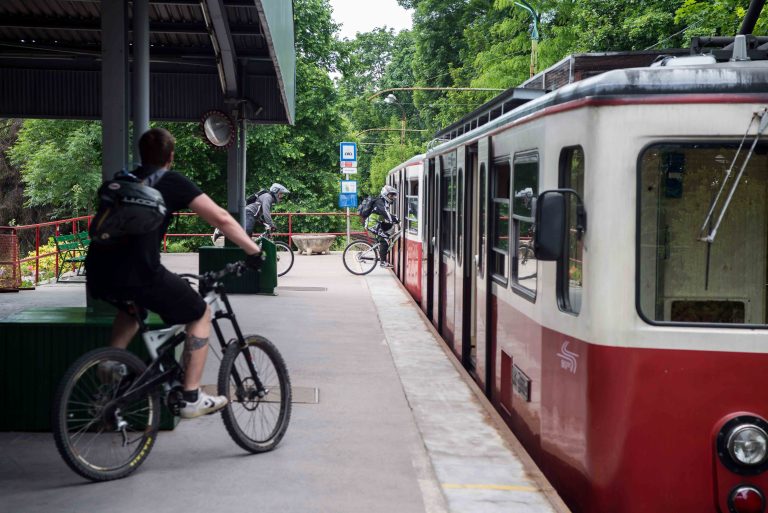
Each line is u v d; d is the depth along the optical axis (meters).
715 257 5.09
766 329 4.97
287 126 39.34
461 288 10.59
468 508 5.27
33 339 6.50
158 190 5.41
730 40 6.73
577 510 5.37
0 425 6.56
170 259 25.80
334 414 7.59
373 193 67.00
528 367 6.70
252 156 38.69
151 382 5.54
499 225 8.20
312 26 40.72
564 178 5.79
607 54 7.64
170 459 6.03
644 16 23.69
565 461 5.60
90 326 6.51
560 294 5.81
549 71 8.57
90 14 13.64
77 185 40.59
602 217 5.11
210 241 36.72
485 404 8.10
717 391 4.98
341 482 5.68
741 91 5.00
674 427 5.00
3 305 14.80
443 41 57.19
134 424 5.67
